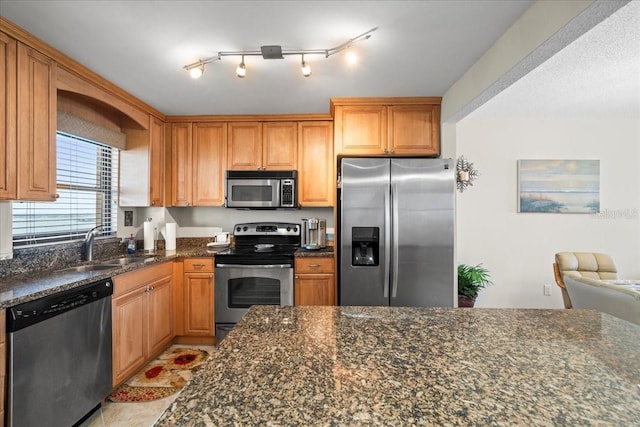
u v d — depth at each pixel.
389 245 2.63
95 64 2.21
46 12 1.64
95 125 2.67
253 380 0.73
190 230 3.73
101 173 2.91
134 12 1.65
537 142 3.81
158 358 2.72
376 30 1.83
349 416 0.60
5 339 1.42
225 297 3.00
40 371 1.56
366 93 2.80
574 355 0.87
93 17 1.69
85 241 2.53
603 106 3.38
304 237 3.45
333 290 3.00
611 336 1.01
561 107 3.42
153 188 3.18
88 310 1.88
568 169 3.79
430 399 0.66
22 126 1.80
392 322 1.14
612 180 3.79
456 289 2.64
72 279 1.85
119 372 2.16
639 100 3.20
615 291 2.03
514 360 0.84
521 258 3.83
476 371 0.78
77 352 1.79
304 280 3.01
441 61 2.20
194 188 3.39
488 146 3.83
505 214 3.83
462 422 0.59
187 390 0.69
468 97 2.34
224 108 3.17
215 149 3.39
